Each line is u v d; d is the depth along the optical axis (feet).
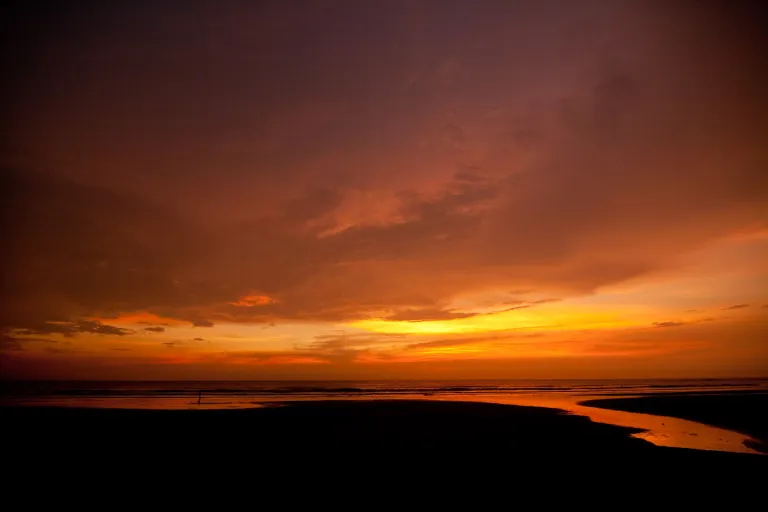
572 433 55.83
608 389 178.81
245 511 27.48
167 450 44.83
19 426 58.90
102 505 28.50
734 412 83.05
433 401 106.52
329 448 45.96
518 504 28.81
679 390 162.61
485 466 38.50
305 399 115.24
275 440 50.29
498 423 64.03
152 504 28.71
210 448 45.88
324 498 29.91
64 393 140.05
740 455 43.86
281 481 33.78
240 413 75.61
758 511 27.96
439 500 29.48
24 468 37.55
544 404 96.63
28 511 27.53
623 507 28.37
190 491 31.42
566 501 29.35
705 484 33.37
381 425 61.62
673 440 53.57
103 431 55.57
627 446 47.80
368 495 30.53
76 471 36.63
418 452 44.09
